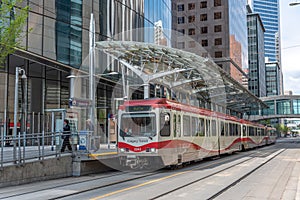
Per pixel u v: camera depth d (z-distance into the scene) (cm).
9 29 1445
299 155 2950
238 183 1278
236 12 9125
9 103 2655
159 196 988
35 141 1686
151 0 3944
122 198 955
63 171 1500
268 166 1952
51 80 2938
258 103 5031
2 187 1206
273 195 1031
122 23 3341
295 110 9719
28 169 1322
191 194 1024
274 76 16538
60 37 2689
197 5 8281
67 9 2764
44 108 2848
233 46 8525
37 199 967
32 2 2464
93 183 1284
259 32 14088
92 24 2409
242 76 9744
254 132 4244
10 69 2672
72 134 1584
